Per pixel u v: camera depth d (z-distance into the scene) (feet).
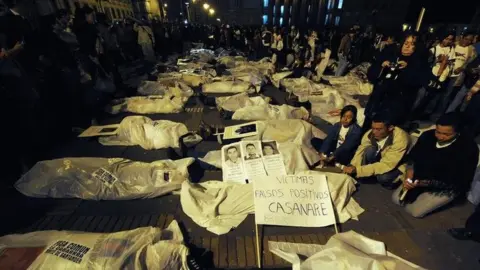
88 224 6.44
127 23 26.84
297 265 4.91
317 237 6.09
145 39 29.43
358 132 8.29
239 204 6.70
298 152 8.35
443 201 6.56
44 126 10.36
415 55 9.67
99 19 19.71
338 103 14.58
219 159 8.80
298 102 15.37
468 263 5.48
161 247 4.62
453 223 6.63
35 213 6.78
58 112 11.49
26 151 9.12
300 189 6.71
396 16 73.72
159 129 10.55
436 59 13.92
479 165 7.13
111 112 14.25
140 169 7.62
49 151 10.03
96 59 15.12
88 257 4.12
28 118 9.19
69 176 7.32
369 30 41.55
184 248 4.75
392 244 5.96
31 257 4.23
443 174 6.40
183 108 15.31
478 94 10.24
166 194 7.52
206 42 49.19
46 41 10.93
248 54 41.50
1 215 6.68
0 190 7.57
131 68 24.27
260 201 6.48
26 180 7.44
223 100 15.48
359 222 6.63
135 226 6.39
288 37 39.68
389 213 7.00
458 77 13.43
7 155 8.57
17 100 8.77
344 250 4.58
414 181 6.69
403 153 7.36
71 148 10.34
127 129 10.73
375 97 10.80
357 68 26.96
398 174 7.61
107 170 7.47
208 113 14.78
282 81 20.45
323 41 38.19
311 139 10.24
